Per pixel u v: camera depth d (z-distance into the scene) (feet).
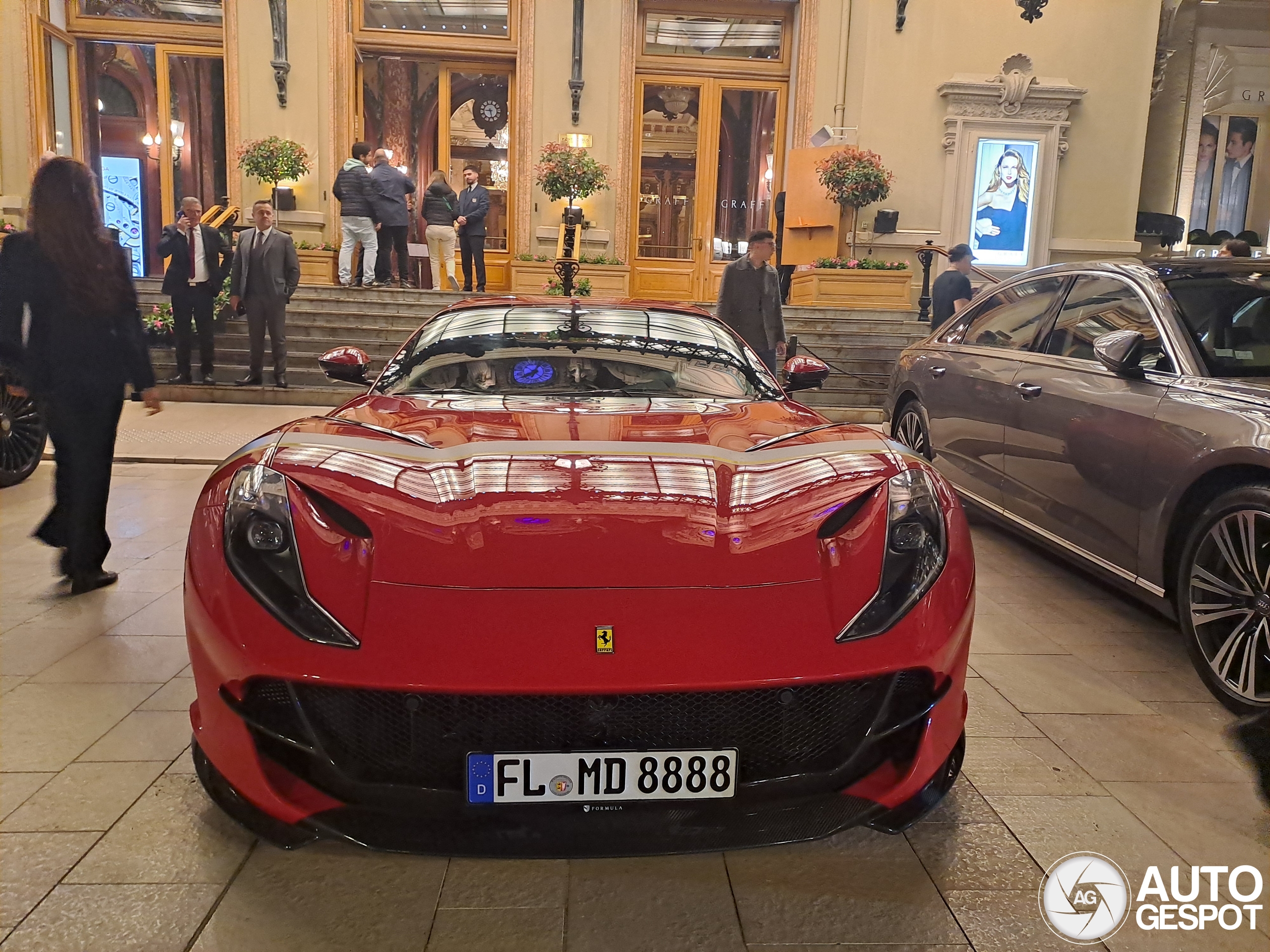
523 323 10.37
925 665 5.64
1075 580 12.85
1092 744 7.92
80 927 5.26
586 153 39.14
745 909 5.60
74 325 10.62
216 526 5.91
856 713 5.75
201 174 42.47
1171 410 9.48
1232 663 8.48
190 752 7.39
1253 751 7.80
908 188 41.06
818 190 39.60
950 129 40.52
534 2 40.01
